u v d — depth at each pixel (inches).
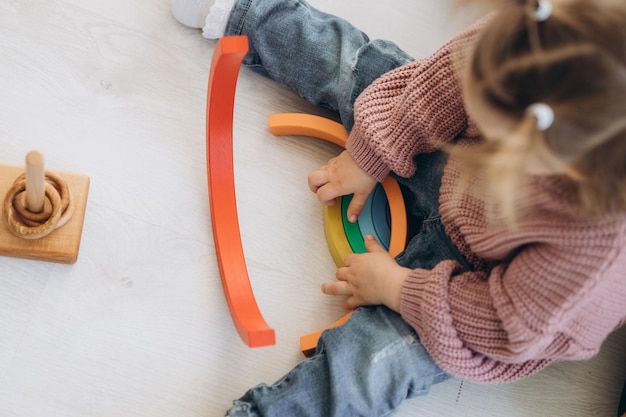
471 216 36.9
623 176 28.9
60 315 39.2
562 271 32.7
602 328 35.4
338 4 47.6
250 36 43.2
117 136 42.4
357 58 42.1
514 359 35.4
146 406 38.7
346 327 38.1
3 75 41.9
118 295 40.0
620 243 31.4
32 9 43.2
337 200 42.8
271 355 40.9
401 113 38.8
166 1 45.3
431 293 36.2
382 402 37.3
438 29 48.6
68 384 38.3
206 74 44.6
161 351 39.6
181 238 41.6
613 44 26.3
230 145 40.8
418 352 37.6
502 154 27.2
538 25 26.6
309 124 43.5
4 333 38.3
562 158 27.6
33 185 34.1
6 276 39.1
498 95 27.1
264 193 43.3
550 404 42.6
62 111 42.1
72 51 43.1
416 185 41.8
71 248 38.8
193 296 40.8
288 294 41.9
